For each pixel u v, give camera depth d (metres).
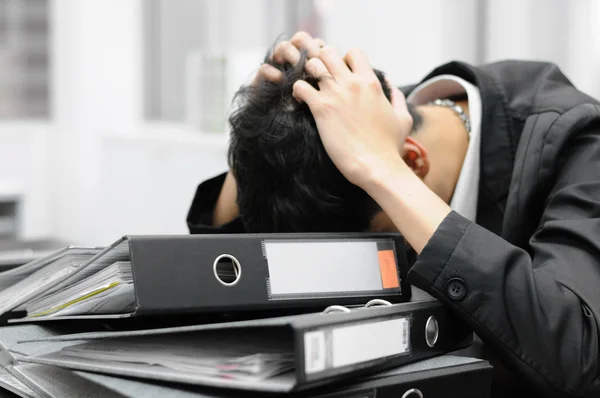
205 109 2.86
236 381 0.57
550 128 0.97
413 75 2.42
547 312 0.75
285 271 0.68
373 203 0.88
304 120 0.85
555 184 0.95
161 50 3.94
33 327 0.82
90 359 0.67
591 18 2.04
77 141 4.02
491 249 0.77
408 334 0.66
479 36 2.36
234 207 1.08
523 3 2.15
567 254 0.82
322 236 0.72
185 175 3.11
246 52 2.80
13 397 0.73
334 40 2.70
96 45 3.96
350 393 0.60
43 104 4.16
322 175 0.85
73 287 0.72
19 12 4.05
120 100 4.01
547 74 1.10
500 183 1.04
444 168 1.03
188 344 0.64
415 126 1.02
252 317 0.73
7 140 4.09
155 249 0.63
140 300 0.61
